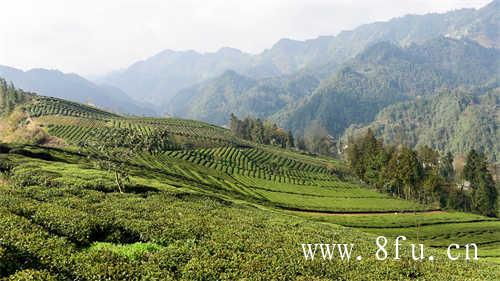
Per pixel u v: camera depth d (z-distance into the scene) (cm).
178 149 18100
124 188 6031
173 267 2228
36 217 2614
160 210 3978
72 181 5703
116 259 2109
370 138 19912
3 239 1922
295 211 10856
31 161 7550
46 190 4125
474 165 17012
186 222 3459
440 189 16112
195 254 2497
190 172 13762
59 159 9288
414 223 10638
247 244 3045
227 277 2164
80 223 2692
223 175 14888
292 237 3794
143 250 2492
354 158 19988
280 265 2583
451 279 3055
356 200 13912
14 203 2875
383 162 17675
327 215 10800
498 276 3400
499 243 9331
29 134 17800
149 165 13025
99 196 4362
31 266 1783
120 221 3062
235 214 4888
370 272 2953
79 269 1875
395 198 15450
